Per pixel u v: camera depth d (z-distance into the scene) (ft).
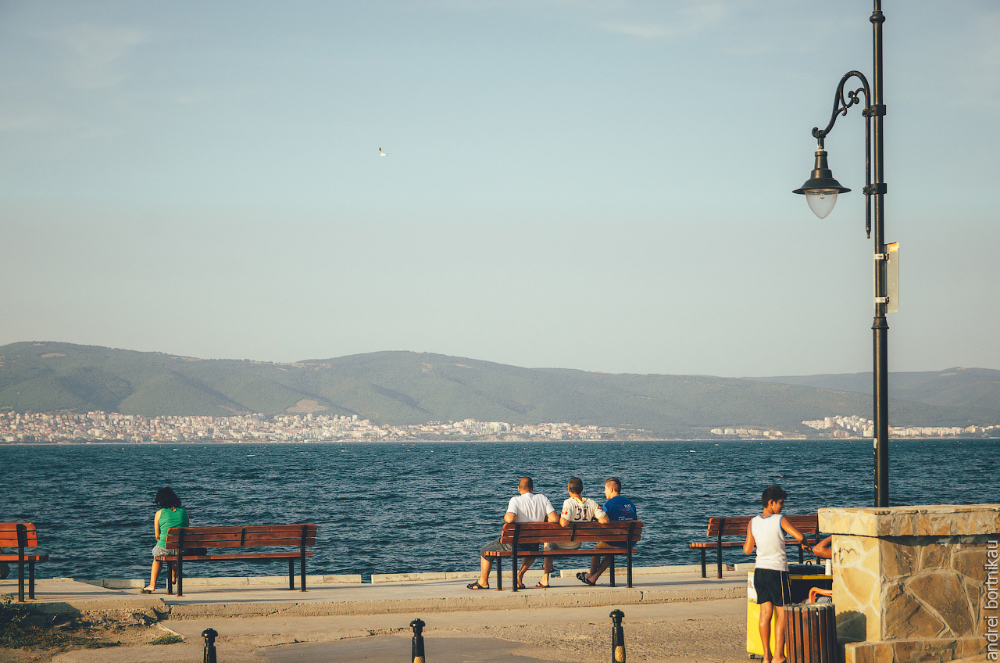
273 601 49.08
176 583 55.42
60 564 100.83
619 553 55.11
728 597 54.49
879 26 41.63
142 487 268.41
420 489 255.91
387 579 61.93
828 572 39.63
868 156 41.86
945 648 35.50
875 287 41.06
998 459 514.27
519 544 54.70
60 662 37.99
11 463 539.70
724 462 506.48
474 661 37.99
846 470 373.20
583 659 38.32
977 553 36.40
